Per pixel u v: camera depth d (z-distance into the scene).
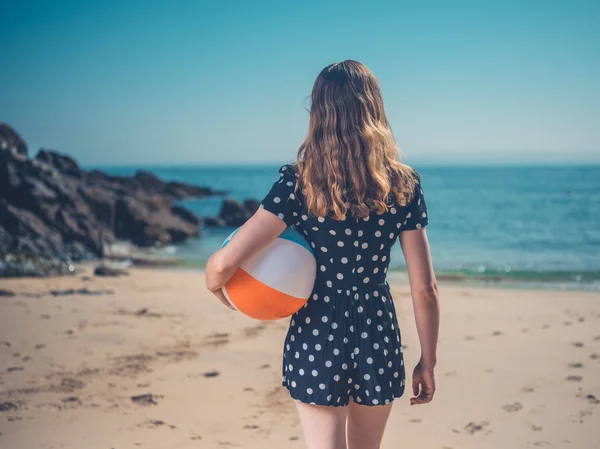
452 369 4.91
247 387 4.58
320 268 1.99
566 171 140.12
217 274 1.94
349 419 2.12
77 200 18.67
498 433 3.66
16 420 3.93
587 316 6.91
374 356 1.97
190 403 4.25
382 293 2.04
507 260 14.34
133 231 20.06
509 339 5.86
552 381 4.55
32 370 5.02
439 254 15.88
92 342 5.96
